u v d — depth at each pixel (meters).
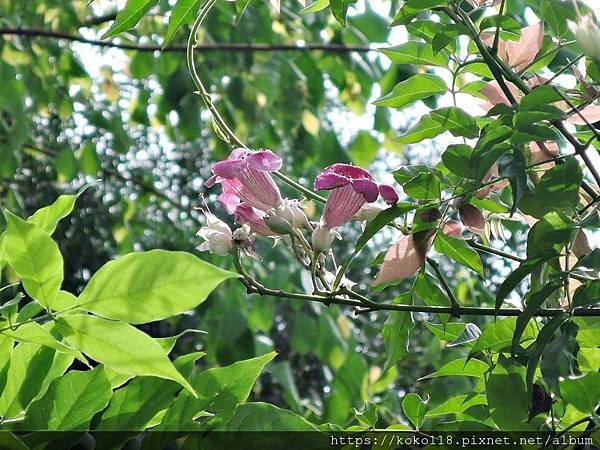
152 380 0.93
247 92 4.69
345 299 1.29
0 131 4.83
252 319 4.59
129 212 5.48
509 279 1.07
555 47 1.34
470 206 1.28
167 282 0.77
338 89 4.92
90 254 6.68
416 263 1.29
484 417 1.31
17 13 4.66
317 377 6.97
